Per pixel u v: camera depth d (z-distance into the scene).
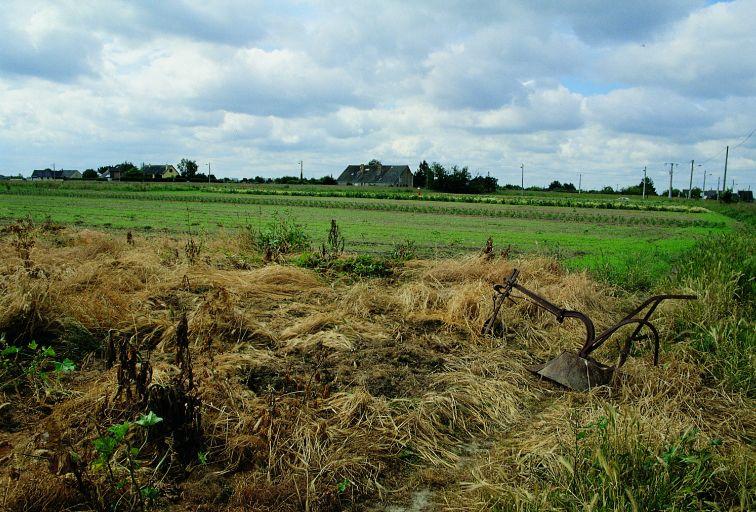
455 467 3.75
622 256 13.23
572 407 4.62
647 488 3.04
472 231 21.42
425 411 4.37
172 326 5.63
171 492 3.26
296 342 5.65
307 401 4.33
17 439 3.71
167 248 10.62
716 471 3.31
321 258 10.30
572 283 8.39
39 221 19.08
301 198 55.28
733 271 8.72
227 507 3.16
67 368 4.32
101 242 10.05
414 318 6.91
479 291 7.52
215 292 6.90
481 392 4.85
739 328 6.15
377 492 3.43
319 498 3.25
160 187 73.19
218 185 92.38
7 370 4.54
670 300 7.70
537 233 21.67
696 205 66.19
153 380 4.32
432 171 101.00
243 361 5.07
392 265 10.44
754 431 4.34
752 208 49.22
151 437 3.59
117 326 5.77
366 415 4.26
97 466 3.11
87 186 69.06
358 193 65.56
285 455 3.64
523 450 3.90
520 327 6.88
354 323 6.41
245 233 12.21
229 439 3.70
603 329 6.88
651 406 4.53
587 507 2.80
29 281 5.96
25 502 2.98
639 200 83.50
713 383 5.25
